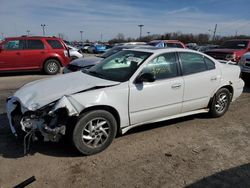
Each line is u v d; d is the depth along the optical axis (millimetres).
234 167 3479
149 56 4270
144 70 4117
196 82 4707
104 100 3631
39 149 3791
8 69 11141
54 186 2967
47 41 11781
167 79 4340
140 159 3617
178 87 4441
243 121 5301
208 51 12000
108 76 4234
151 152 3830
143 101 4062
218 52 11391
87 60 8039
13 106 3836
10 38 11133
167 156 3723
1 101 6504
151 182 3094
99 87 3773
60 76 4531
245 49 11188
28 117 3465
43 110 3449
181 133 4566
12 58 11078
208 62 5059
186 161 3596
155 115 4305
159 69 4305
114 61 4609
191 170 3371
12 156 3586
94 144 3684
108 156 3676
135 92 3938
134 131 4578
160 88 4207
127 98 3881
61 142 4004
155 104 4223
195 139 4332
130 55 4543
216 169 3414
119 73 4195
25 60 11352
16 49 11180
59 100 3396
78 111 3408
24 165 3375
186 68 4660
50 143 3975
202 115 5582
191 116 5488
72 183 3033
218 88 5156
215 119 5359
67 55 12234
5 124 4730
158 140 4246
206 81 4871
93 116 3580
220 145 4133
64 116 3414
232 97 5582
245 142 4273
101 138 3754
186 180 3152
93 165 3426
